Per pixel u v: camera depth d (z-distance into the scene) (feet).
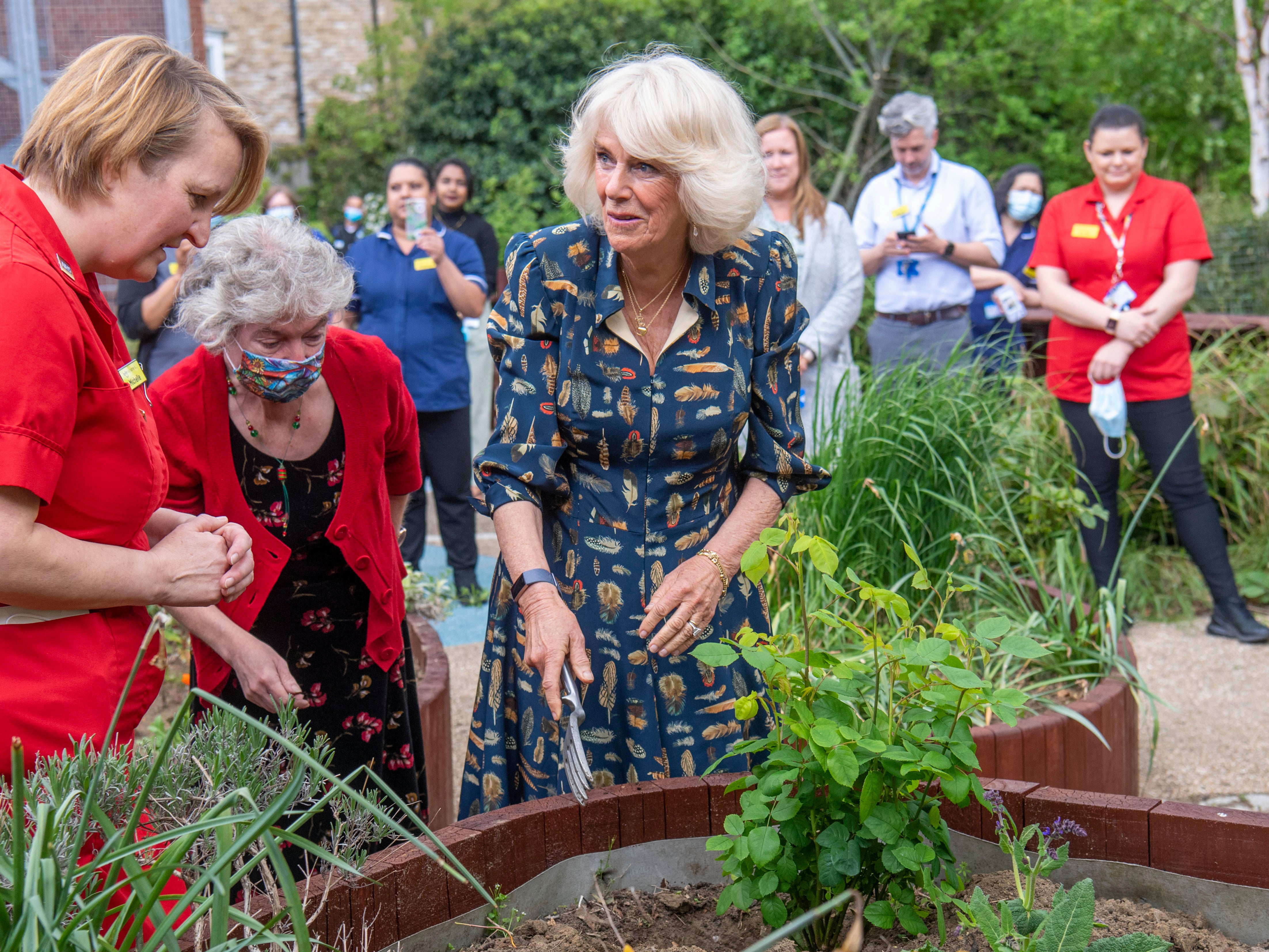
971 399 13.76
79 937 3.63
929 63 38.55
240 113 5.37
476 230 22.97
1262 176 32.14
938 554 12.39
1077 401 14.85
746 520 6.79
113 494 5.33
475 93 41.50
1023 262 22.29
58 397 4.85
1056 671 10.78
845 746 5.19
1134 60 40.04
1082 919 4.87
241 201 5.68
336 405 7.19
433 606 13.96
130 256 5.25
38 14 26.43
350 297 6.65
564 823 6.14
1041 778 8.77
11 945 3.46
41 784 4.52
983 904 5.06
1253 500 17.70
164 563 5.46
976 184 18.61
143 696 5.71
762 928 5.97
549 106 40.11
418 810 8.05
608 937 5.87
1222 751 11.99
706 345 6.69
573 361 6.63
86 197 5.09
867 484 11.70
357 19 50.39
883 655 5.77
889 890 5.56
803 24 38.34
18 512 4.81
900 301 18.38
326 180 45.65
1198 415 17.13
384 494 7.55
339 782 3.82
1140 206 14.32
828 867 5.31
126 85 4.99
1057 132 39.09
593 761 6.89
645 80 6.08
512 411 6.68
